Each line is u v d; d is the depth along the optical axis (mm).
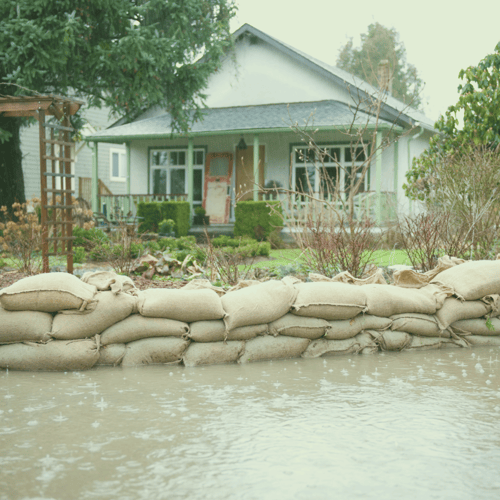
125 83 14227
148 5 14375
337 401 3229
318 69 17906
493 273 5109
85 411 3016
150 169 19500
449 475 2219
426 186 10953
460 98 11039
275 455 2408
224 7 16062
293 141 17484
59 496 2033
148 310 4207
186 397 3303
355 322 4746
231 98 19500
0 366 3984
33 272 8766
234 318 4297
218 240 12867
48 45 12891
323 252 6703
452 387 3553
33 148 22125
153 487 2105
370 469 2268
